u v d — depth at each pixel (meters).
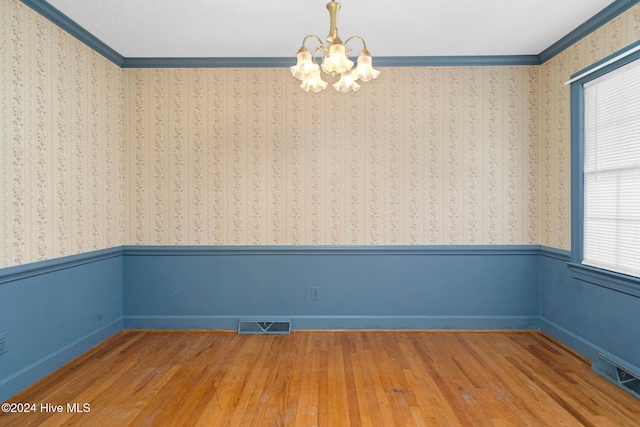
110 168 3.41
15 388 2.37
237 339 3.38
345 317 3.60
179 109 3.58
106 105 3.34
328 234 3.60
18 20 2.37
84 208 3.04
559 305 3.28
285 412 2.17
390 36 3.11
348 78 1.92
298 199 3.59
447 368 2.75
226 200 3.60
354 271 3.61
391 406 2.23
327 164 3.58
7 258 2.31
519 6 2.64
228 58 3.53
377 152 3.58
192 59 3.54
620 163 2.61
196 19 2.81
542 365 2.81
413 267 3.60
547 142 3.44
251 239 3.60
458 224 3.58
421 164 3.58
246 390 2.43
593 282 2.82
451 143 3.57
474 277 3.59
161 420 2.09
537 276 3.58
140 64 3.55
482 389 2.44
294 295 3.61
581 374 2.65
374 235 3.60
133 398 2.33
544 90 3.47
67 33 2.83
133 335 3.48
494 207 3.58
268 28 2.96
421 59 3.53
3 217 2.28
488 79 3.55
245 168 3.59
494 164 3.57
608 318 2.69
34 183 2.52
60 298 2.78
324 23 2.88
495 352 3.06
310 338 3.40
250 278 3.61
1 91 2.26
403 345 3.22
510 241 3.58
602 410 2.19
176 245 3.61
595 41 2.82
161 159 3.59
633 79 2.50
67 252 2.84
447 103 3.56
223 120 3.58
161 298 3.61
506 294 3.59
